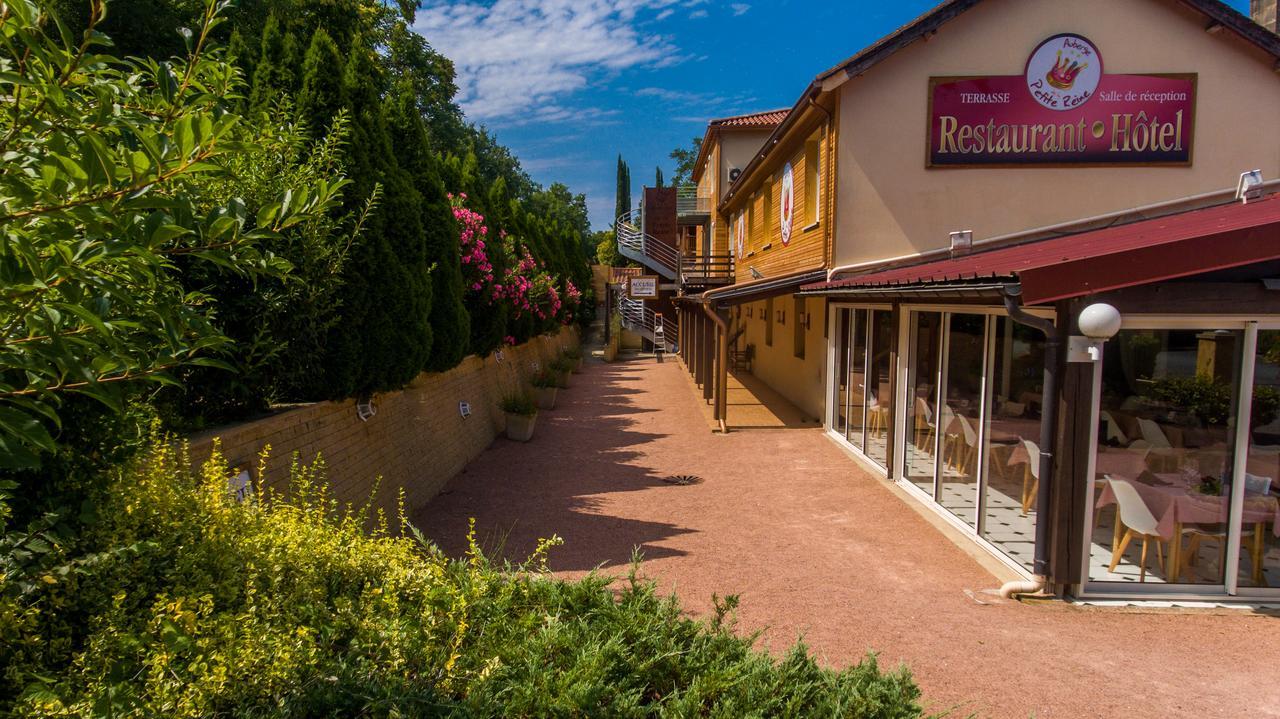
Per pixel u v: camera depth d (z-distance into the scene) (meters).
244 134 3.52
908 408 9.53
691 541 7.36
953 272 6.75
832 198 12.28
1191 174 11.98
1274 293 5.59
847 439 12.23
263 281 5.67
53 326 1.72
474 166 16.25
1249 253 5.37
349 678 2.74
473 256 12.23
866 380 11.24
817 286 12.06
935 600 5.80
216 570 3.24
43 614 2.72
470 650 3.13
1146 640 5.08
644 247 35.09
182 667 2.58
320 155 6.46
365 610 3.29
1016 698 4.21
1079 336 5.68
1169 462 5.91
